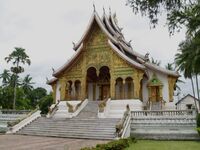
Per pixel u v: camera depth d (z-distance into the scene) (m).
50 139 19.09
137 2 8.68
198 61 20.20
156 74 31.19
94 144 15.93
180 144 17.42
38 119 26.62
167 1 8.50
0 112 30.94
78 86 33.62
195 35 10.01
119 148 13.96
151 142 18.97
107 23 35.91
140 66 28.89
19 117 29.31
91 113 28.31
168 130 21.72
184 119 21.48
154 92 30.98
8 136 21.16
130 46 38.31
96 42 32.50
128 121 22.31
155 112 22.66
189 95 57.19
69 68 33.28
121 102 29.11
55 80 36.03
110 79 31.78
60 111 31.12
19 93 60.91
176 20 8.91
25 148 13.52
